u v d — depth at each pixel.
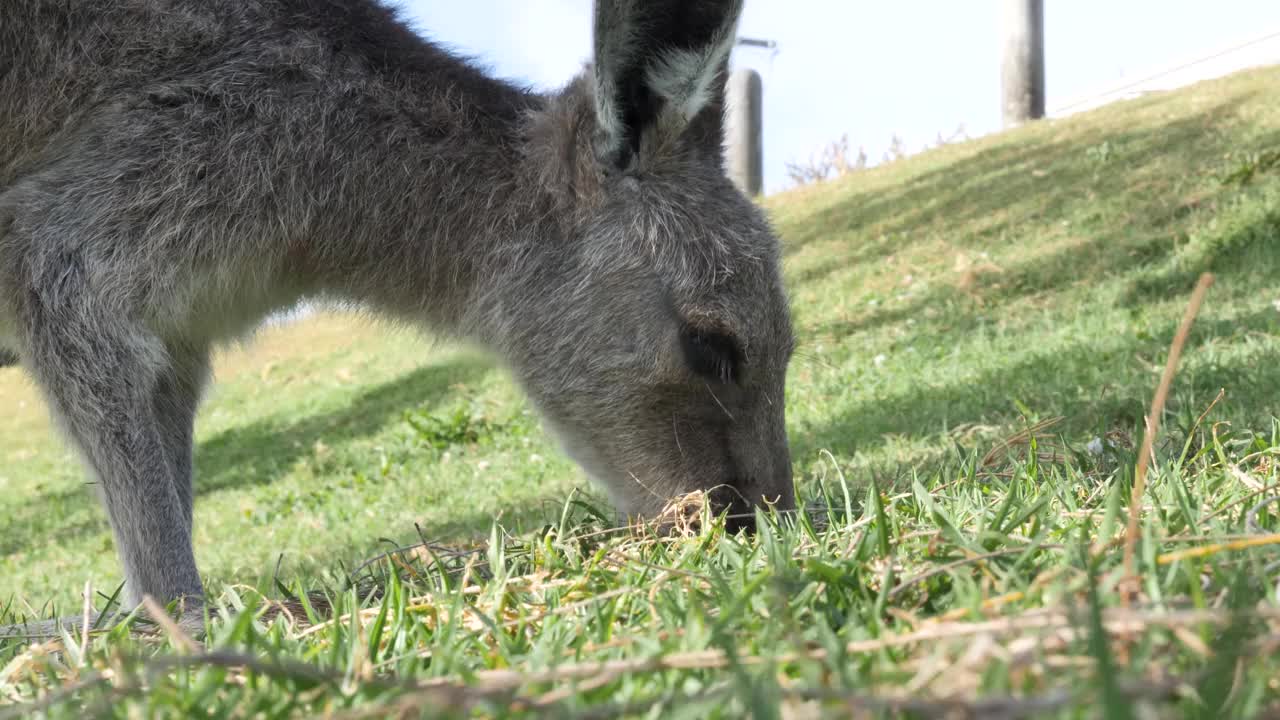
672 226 0.72
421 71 0.75
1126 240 1.82
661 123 0.71
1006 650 0.30
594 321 0.73
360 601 0.57
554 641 0.40
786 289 0.78
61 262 0.65
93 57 0.68
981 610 0.35
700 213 0.73
